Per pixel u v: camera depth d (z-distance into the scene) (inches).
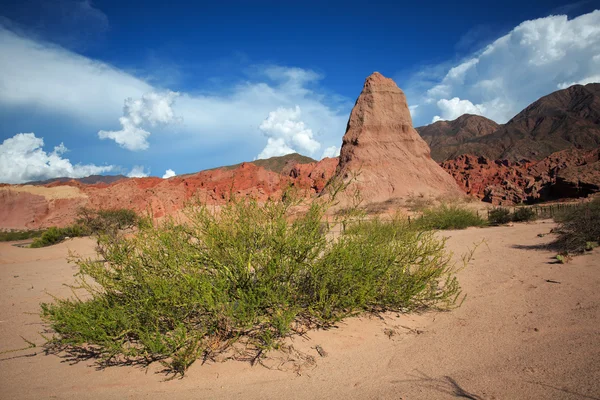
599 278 234.8
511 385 111.0
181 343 129.6
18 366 149.6
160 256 158.4
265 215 168.9
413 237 209.5
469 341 149.9
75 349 164.6
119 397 116.6
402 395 109.2
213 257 154.3
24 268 512.7
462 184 3511.3
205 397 113.8
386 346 150.1
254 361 137.0
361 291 161.3
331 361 137.2
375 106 2215.8
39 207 1743.4
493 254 370.9
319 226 169.5
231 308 138.9
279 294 153.6
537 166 3272.6
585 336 144.0
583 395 101.3
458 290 232.5
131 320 143.6
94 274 159.0
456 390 110.3
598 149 2903.5
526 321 167.8
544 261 311.7
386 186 1957.4
